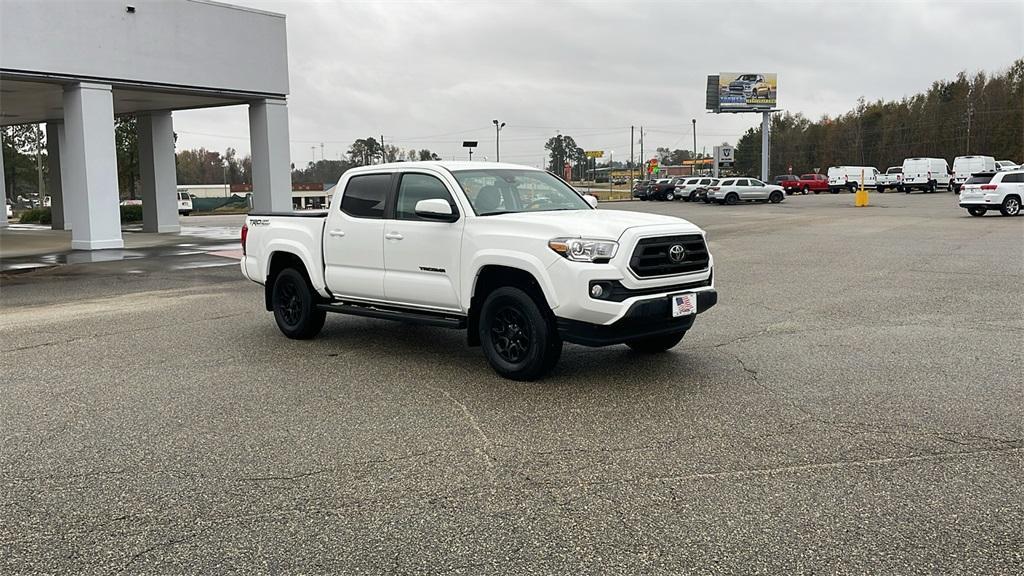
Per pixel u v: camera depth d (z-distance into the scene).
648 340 7.54
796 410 5.72
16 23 17.73
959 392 6.14
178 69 21.09
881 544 3.63
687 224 6.74
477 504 4.15
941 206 38.59
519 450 4.96
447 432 5.34
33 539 3.82
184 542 3.76
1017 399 5.93
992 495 4.16
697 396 6.11
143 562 3.57
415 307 7.45
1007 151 87.38
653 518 3.94
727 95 82.94
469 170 7.33
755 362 7.22
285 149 24.23
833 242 20.27
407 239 7.27
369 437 5.26
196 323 9.80
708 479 4.43
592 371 6.94
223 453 4.98
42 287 13.61
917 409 5.71
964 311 9.88
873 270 14.30
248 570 3.48
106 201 20.06
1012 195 29.47
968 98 92.38
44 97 23.33
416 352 7.88
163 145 27.86
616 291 6.12
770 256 17.09
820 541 3.67
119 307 11.23
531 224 6.42
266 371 7.16
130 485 4.47
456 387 6.49
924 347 7.80
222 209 63.62
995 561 3.47
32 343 8.67
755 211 38.59
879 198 49.75
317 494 4.31
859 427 5.31
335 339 8.62
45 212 37.41
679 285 6.52
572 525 3.88
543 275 6.21
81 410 5.99
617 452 4.90
